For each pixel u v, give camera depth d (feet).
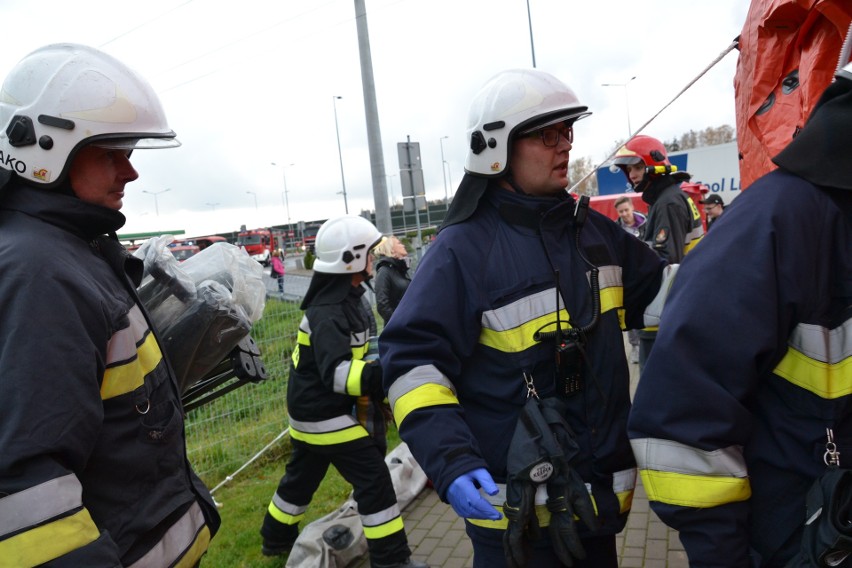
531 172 6.41
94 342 4.71
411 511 13.88
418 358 5.98
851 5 4.64
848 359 4.28
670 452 4.65
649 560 10.51
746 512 4.60
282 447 18.43
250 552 12.51
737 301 4.38
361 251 10.85
